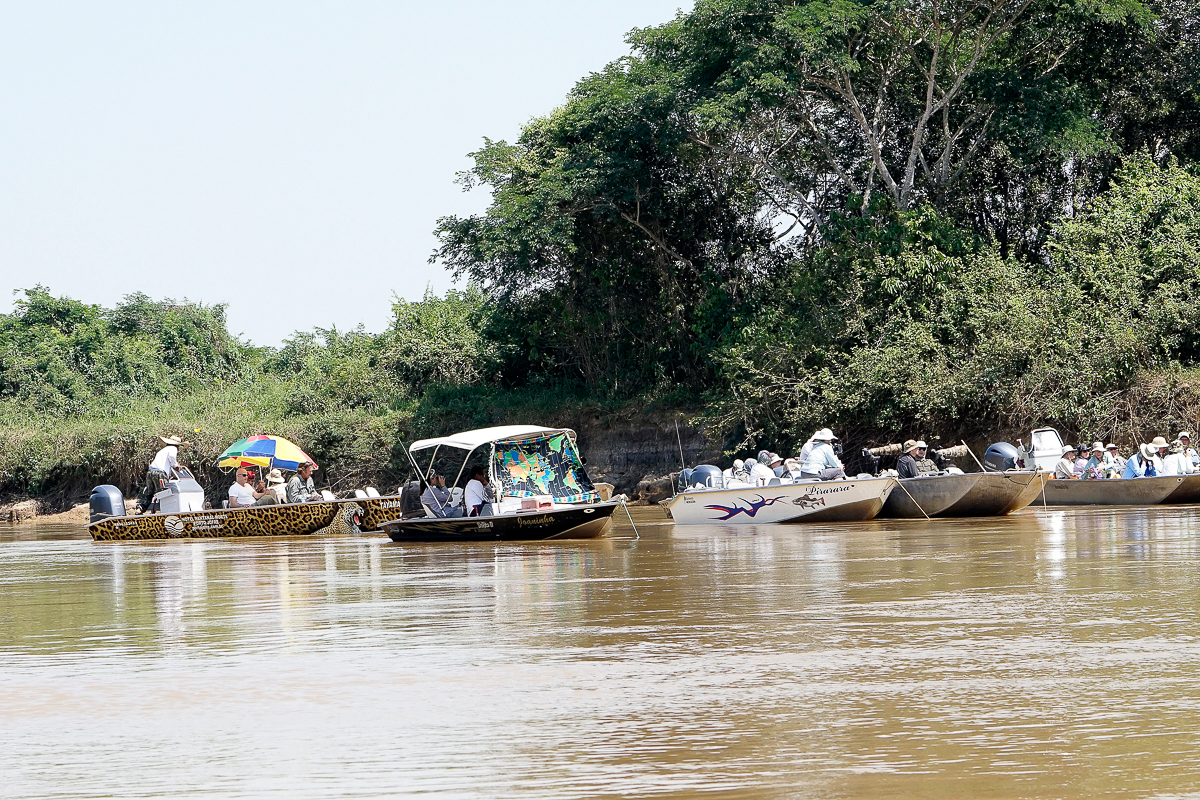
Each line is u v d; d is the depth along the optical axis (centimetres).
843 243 6378
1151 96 6644
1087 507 4588
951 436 5903
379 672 1544
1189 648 1548
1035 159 6581
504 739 1191
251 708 1359
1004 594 2077
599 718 1266
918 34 6378
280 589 2555
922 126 6431
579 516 3719
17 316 10738
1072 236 5959
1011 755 1089
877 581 2309
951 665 1480
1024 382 5531
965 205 6750
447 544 3822
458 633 1838
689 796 999
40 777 1102
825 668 1485
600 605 2103
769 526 4106
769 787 1016
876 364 5806
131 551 4125
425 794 1022
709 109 5950
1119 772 1035
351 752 1159
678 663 1545
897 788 1004
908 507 4253
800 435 6084
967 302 5916
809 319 6325
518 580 2561
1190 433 5259
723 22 6053
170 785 1069
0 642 1892
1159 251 5647
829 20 5825
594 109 6762
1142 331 5500
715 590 2258
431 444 4025
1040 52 6512
